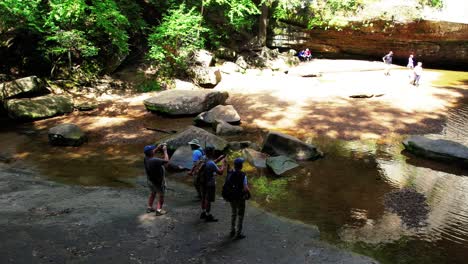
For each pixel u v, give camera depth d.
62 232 6.63
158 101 15.96
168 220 7.38
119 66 21.19
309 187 9.55
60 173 10.30
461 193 9.18
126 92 19.45
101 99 18.30
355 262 6.05
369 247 6.77
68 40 17.47
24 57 18.39
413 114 16.02
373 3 27.17
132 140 13.17
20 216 7.27
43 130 14.13
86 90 18.81
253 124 15.02
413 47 28.08
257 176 10.31
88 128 14.39
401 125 14.67
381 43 28.86
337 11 27.97
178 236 6.74
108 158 11.55
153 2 23.61
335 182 9.87
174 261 5.91
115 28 19.06
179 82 20.83
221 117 14.97
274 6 28.97
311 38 29.88
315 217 7.95
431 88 20.80
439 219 7.88
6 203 8.00
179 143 12.02
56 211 7.63
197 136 12.19
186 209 8.05
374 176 10.25
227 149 12.31
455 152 11.05
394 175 10.32
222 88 20.81
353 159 11.53
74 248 6.11
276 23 29.75
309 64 28.48
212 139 12.20
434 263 6.30
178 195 8.98
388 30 27.39
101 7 18.34
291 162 10.98
